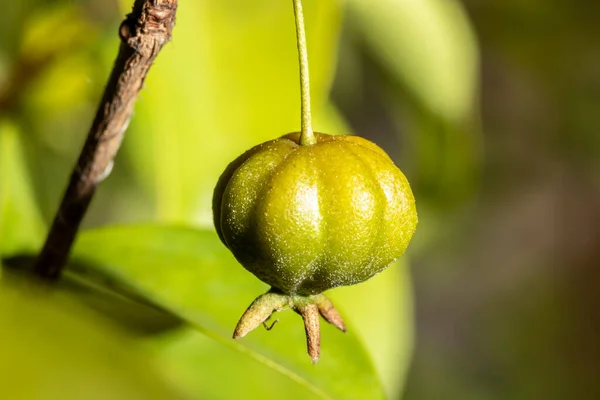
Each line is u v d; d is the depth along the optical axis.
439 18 0.29
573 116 0.42
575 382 0.59
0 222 0.23
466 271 0.56
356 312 0.26
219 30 0.25
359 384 0.22
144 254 0.22
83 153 0.20
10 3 0.25
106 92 0.19
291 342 0.22
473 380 0.58
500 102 0.44
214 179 0.25
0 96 0.25
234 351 0.23
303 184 0.19
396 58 0.30
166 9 0.19
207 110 0.25
